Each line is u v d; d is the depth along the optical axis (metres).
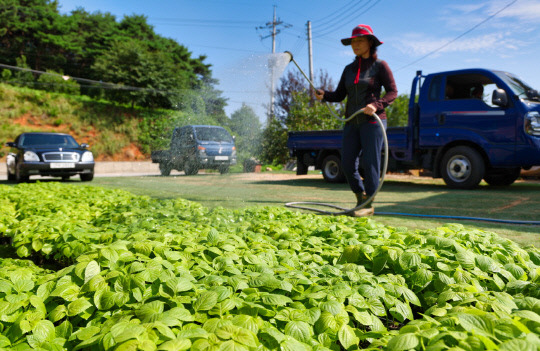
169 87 33.75
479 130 7.03
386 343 1.22
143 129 31.33
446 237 2.36
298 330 1.27
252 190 7.31
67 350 1.27
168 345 1.04
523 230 3.38
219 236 2.33
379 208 4.93
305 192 7.09
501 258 2.01
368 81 4.23
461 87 7.39
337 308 1.39
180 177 11.55
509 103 6.76
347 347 1.24
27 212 3.80
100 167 21.22
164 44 45.62
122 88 31.45
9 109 28.33
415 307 1.79
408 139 7.85
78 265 1.62
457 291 1.60
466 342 1.05
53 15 40.81
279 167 19.25
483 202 5.41
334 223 3.12
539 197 5.89
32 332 1.30
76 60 41.53
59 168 10.50
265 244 2.31
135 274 1.55
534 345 1.00
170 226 2.91
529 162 6.66
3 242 3.42
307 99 18.58
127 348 1.05
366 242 2.26
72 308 1.39
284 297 1.43
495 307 1.36
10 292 1.49
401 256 1.87
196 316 1.32
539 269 1.84
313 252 2.27
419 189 7.46
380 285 1.64
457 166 7.34
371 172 4.28
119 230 2.76
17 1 40.06
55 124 28.98
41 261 2.77
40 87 32.69
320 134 9.27
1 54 37.69
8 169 11.85
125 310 1.41
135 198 5.05
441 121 7.44
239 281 1.56
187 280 1.51
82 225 3.09
